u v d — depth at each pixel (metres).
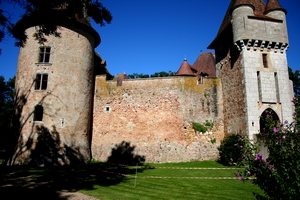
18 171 11.74
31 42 15.77
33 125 14.52
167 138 17.06
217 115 17.61
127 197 7.23
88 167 13.86
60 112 15.09
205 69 24.11
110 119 17.94
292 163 4.50
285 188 4.40
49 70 15.36
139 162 16.70
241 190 8.45
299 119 5.31
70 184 8.91
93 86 18.62
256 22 15.34
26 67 15.55
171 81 17.94
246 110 14.49
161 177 10.81
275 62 15.41
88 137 16.91
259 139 5.86
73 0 9.09
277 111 14.80
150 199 7.07
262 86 14.91
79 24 16.58
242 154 5.57
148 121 17.48
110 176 10.87
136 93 18.06
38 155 13.94
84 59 16.80
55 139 14.56
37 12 8.98
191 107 17.55
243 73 14.97
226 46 17.58
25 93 15.18
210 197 7.42
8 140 15.05
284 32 15.62
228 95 16.92
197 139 17.12
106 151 17.36
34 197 6.91
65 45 15.95
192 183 9.62
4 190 7.71
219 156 16.95
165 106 17.59
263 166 4.96
